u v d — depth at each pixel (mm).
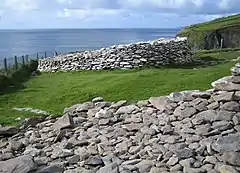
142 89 13570
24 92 16000
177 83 13984
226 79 7809
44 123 8922
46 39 168250
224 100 7355
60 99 13797
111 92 13742
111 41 124188
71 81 18109
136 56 20750
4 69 20531
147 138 7090
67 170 6164
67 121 8352
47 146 7539
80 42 122312
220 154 5992
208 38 48406
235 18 63188
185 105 7770
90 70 21469
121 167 6016
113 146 7098
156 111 8023
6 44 110438
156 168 5902
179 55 22953
